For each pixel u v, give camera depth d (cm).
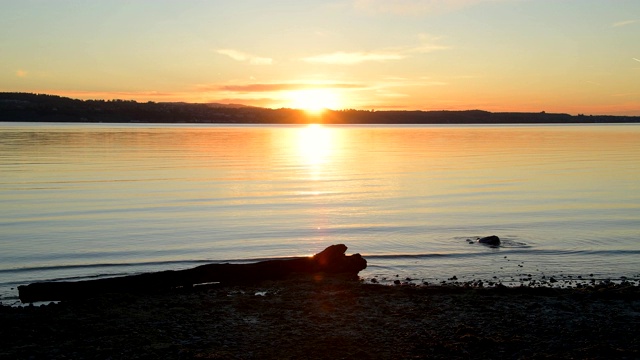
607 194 3494
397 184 4053
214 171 4953
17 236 2230
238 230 2369
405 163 5972
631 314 1159
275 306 1206
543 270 1698
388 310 1179
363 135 16462
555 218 2636
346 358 922
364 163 5966
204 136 13550
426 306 1209
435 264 1762
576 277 1623
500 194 3494
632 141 11456
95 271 1722
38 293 1291
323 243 2122
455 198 3319
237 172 4888
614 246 2025
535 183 4100
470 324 1090
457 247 2009
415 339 1007
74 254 1944
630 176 4569
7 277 1642
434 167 5462
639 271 1702
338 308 1194
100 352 933
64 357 915
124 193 3528
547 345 977
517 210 2875
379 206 3006
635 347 970
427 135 16200
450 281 1561
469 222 2531
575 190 3691
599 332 1045
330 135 16600
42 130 15550
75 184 3956
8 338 994
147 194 3484
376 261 1802
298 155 7281
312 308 1194
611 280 1593
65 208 2927
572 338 1013
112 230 2364
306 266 1568
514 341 990
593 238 2164
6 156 6381
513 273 1658
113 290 1347
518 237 2188
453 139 12925
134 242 2138
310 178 4434
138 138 11550
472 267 1725
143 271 1723
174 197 3359
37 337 1001
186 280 1412
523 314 1152
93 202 3144
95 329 1041
